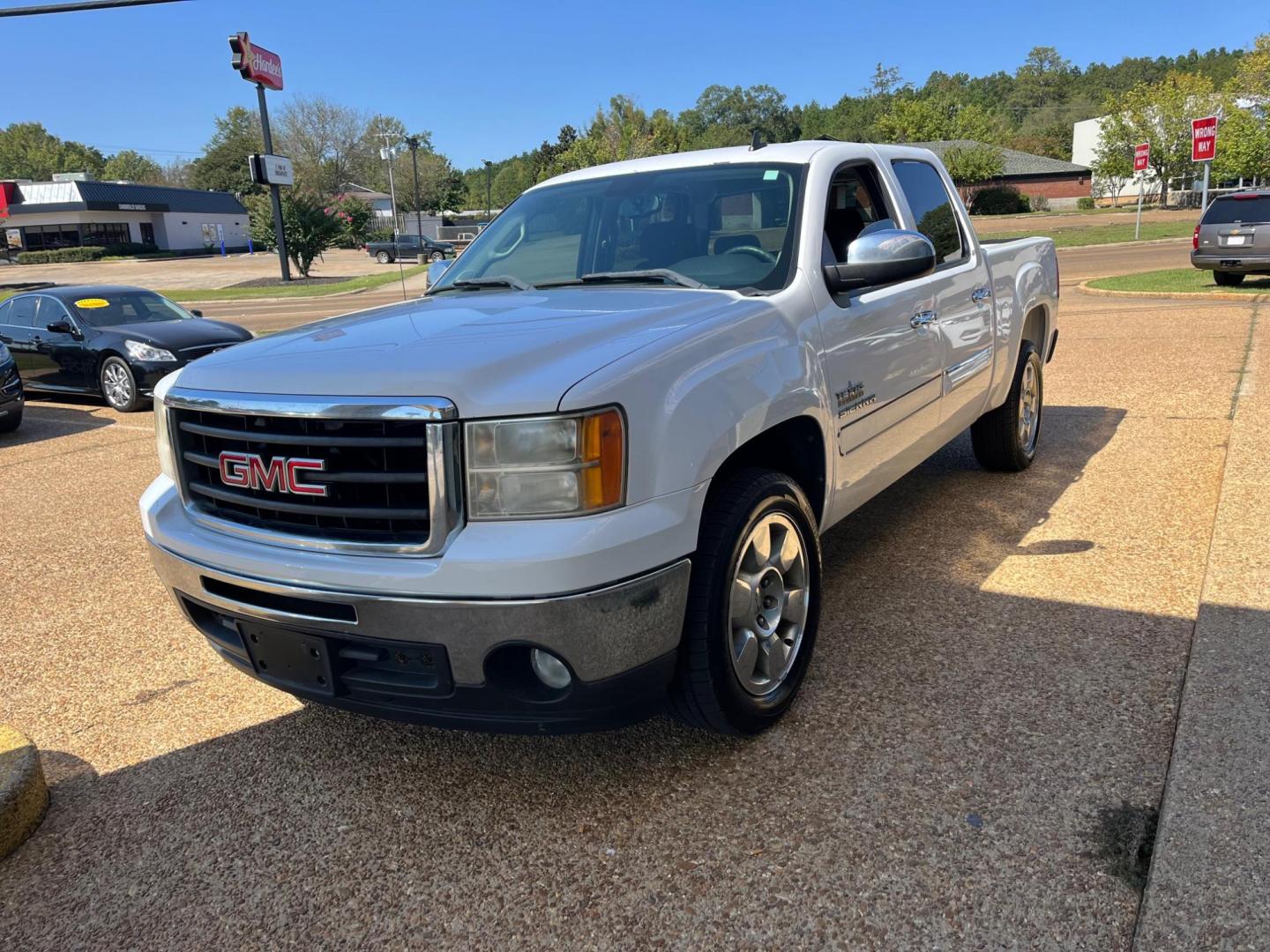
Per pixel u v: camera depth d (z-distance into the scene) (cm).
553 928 232
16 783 280
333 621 255
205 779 307
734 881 243
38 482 744
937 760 288
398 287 3200
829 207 371
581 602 236
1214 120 2264
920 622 385
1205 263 1510
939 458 641
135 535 586
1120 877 234
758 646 301
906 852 249
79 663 402
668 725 322
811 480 338
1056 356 1009
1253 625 348
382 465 247
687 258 361
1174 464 584
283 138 8525
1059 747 290
